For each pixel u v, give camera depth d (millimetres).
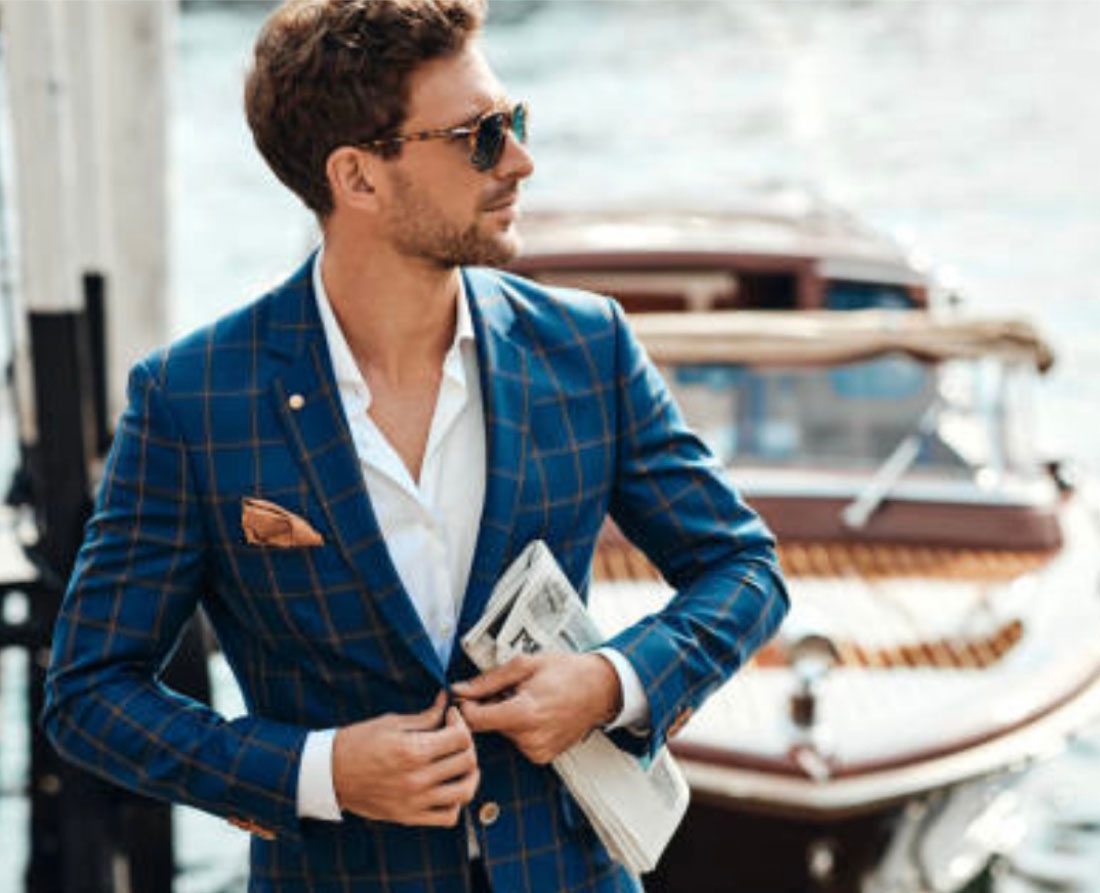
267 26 2074
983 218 18906
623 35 32344
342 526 2041
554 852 2156
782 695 4766
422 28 1987
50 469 4840
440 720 2023
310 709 2109
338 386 2086
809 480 6023
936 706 4824
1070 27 32156
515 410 2109
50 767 6211
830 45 31234
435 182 2020
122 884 4910
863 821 4566
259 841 2219
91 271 5559
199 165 21797
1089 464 11695
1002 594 5539
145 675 2096
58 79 4828
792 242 7105
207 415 2064
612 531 5785
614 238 7117
